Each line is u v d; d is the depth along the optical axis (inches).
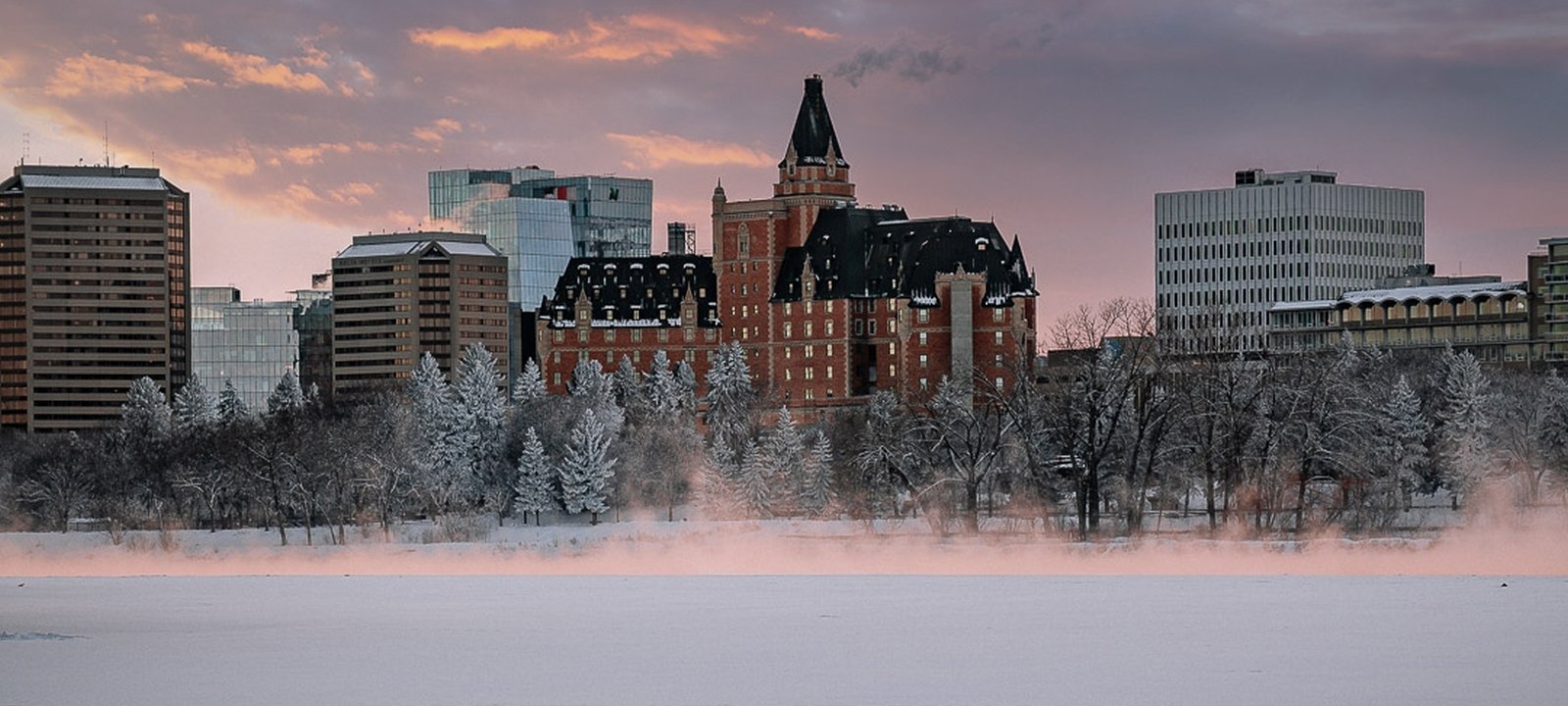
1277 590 5610.2
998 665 4256.9
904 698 3912.4
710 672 4217.5
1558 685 3946.9
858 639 4650.6
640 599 5664.4
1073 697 3902.6
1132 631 4714.6
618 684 4082.2
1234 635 4626.0
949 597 5585.6
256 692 4037.9
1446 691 3902.6
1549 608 5054.1
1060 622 4928.6
